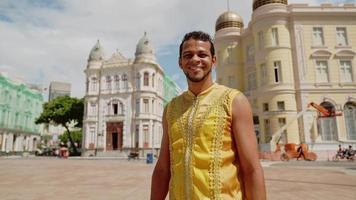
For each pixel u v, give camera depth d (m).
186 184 1.44
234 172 1.45
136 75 41.88
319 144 22.77
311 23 25.44
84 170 15.48
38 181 10.32
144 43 42.78
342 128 23.67
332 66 24.86
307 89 24.17
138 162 25.39
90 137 41.94
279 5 25.47
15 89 52.59
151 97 41.22
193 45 1.67
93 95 43.03
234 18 31.16
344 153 21.25
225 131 1.48
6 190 8.10
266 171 13.77
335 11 25.34
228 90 1.59
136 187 8.70
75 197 6.97
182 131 1.56
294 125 23.33
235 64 29.84
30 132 57.53
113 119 41.47
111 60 43.69
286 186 8.56
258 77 25.78
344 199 6.44
